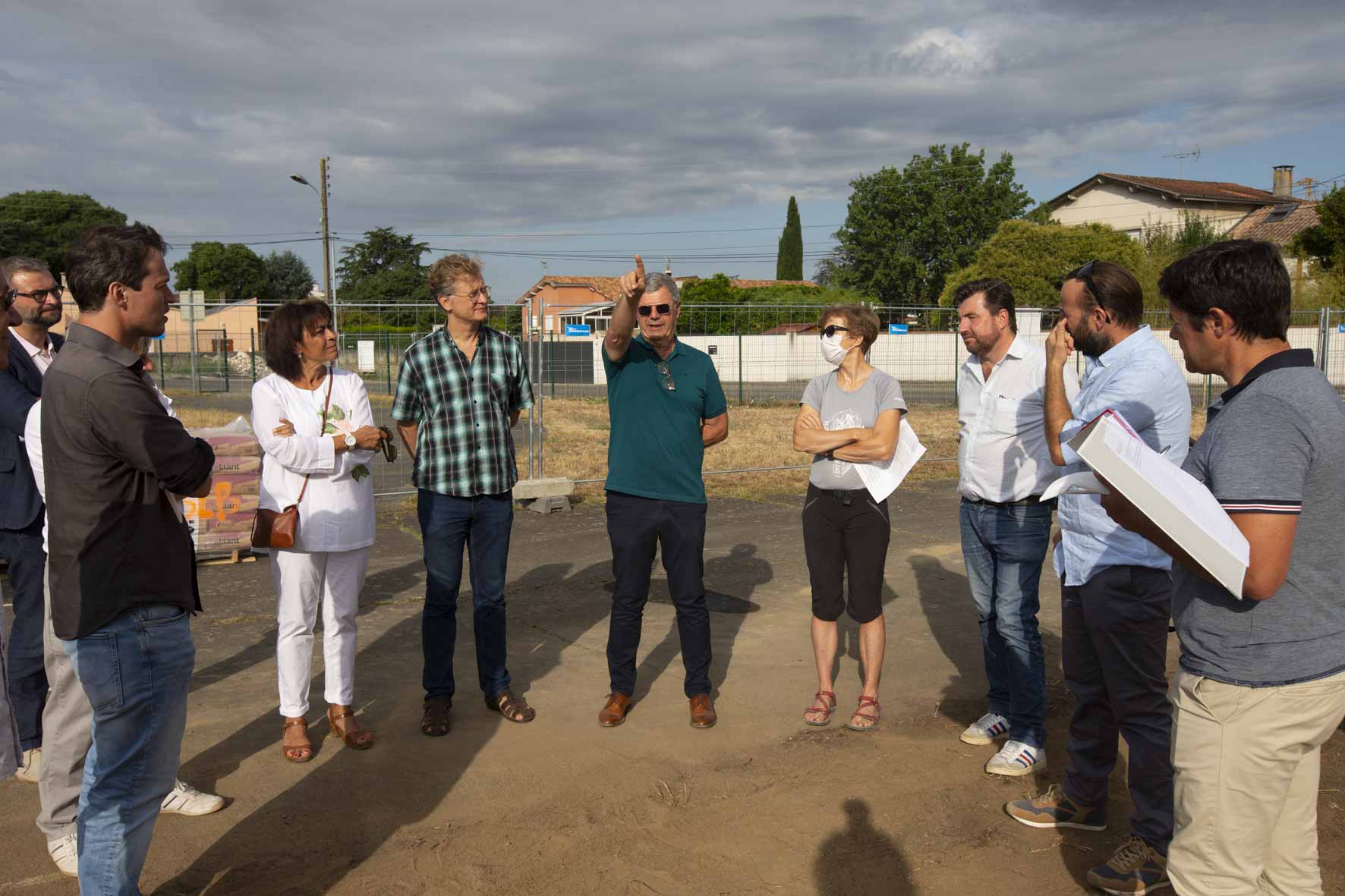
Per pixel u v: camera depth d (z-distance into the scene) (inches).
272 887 117.1
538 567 281.0
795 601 249.1
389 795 141.9
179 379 1117.1
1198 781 85.9
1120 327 122.8
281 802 139.4
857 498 163.0
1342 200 1117.1
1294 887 90.9
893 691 187.3
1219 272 83.5
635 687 189.6
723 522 350.3
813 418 167.2
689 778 148.4
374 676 193.2
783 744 161.9
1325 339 598.9
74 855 120.3
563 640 217.3
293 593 151.0
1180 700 88.2
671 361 168.1
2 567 235.0
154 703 97.2
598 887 117.7
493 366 169.0
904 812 137.8
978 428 151.9
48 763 119.0
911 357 761.6
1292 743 82.6
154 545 96.6
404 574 273.9
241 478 278.7
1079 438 82.2
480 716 173.2
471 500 168.1
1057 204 2010.3
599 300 2110.0
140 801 98.1
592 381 824.3
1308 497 80.2
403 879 119.3
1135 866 117.3
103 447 91.9
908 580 268.1
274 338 151.9
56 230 2394.2
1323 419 79.4
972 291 149.0
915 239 1991.9
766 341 915.4
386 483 426.6
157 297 97.7
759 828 132.6
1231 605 83.6
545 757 155.6
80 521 92.4
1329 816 134.2
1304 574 80.8
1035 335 713.6
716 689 188.1
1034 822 133.9
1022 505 147.3
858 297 1793.8
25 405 141.6
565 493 367.2
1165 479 79.8
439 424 165.3
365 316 509.4
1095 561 120.0
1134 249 1370.6
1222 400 85.9
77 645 93.7
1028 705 150.3
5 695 105.8
